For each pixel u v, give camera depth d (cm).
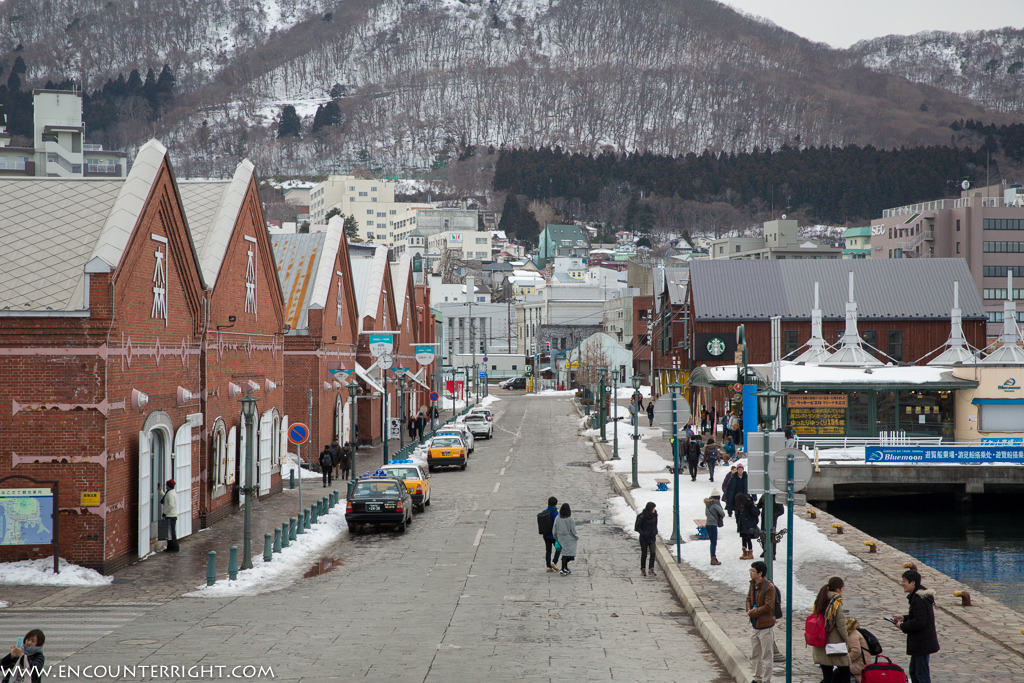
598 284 17862
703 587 2017
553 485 3959
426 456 5047
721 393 6281
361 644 1586
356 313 5444
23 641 1210
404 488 2922
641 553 2369
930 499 4403
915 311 6388
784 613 1786
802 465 1390
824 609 1224
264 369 3538
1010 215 12081
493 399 10800
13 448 2158
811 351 5428
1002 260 12069
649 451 5038
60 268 2269
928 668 1255
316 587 2086
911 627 1241
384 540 2717
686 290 7038
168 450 2589
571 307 14812
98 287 2155
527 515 3175
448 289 18362
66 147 11062
